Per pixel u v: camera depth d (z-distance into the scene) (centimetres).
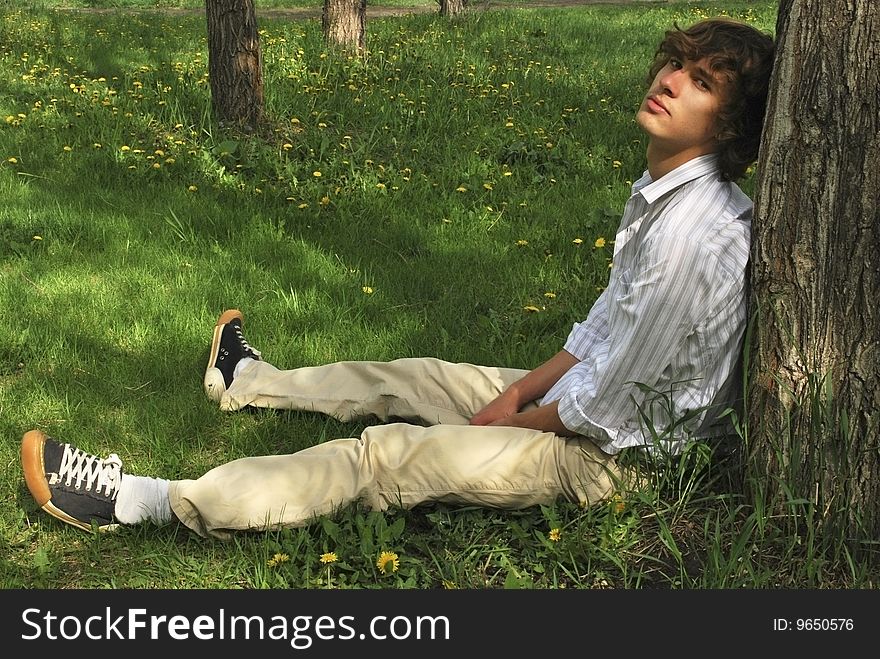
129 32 1189
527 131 699
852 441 240
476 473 263
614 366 251
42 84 825
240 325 363
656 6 1845
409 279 455
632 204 267
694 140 248
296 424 329
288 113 721
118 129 661
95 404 335
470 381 314
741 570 241
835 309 236
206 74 857
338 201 554
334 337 390
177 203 543
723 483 273
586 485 266
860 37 221
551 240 507
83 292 426
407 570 254
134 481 271
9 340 374
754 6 1789
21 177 580
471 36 1197
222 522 262
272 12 1933
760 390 250
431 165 629
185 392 345
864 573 237
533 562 258
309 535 266
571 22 1412
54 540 270
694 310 244
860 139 226
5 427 318
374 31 1262
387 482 268
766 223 241
